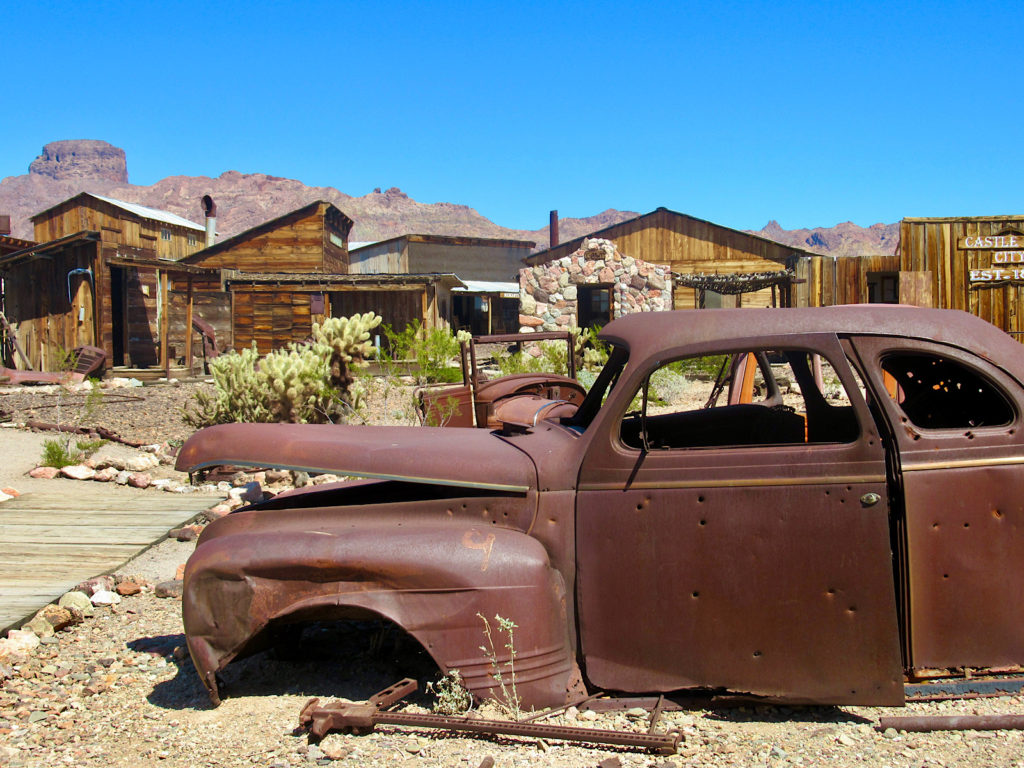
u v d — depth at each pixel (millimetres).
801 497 3180
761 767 2893
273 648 4059
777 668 3201
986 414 3730
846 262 19469
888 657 3131
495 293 42031
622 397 3371
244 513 3805
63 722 3502
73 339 24094
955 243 19000
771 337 3318
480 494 3611
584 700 3314
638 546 3291
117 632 4637
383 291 26359
